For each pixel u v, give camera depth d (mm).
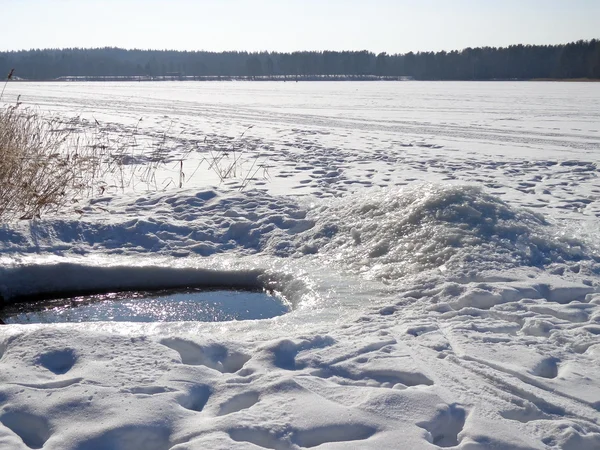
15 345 3283
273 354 3318
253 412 2703
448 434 2748
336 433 2625
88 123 19250
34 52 160125
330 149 14266
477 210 5934
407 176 10664
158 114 24797
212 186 8688
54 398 2752
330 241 6207
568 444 2627
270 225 6742
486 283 4805
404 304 4590
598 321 4160
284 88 62188
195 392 2922
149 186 9273
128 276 5824
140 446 2535
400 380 3176
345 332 3922
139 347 3273
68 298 5531
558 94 44062
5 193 6887
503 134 17516
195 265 5926
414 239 5707
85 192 8508
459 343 3666
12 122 7887
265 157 13000
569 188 9891
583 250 5734
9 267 5676
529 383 3182
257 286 5707
